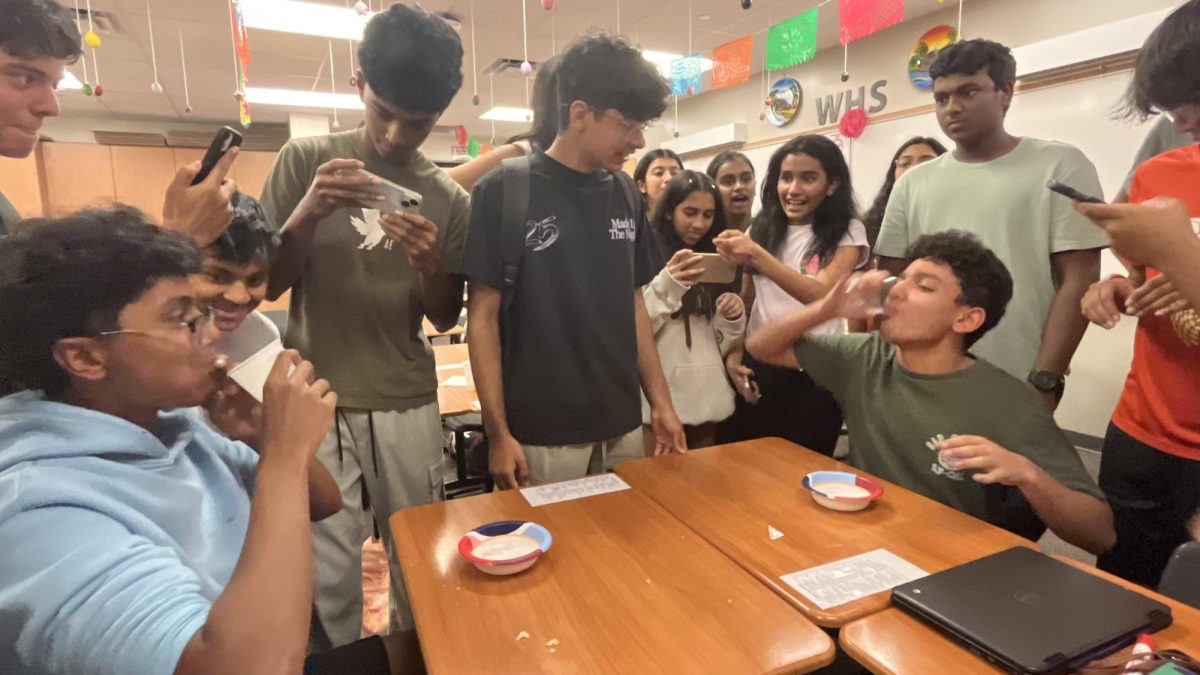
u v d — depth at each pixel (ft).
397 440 4.84
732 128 18.43
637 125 4.36
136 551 1.80
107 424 2.06
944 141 13.14
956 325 4.27
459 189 5.16
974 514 4.25
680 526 3.67
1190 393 4.24
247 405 2.96
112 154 18.45
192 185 3.02
